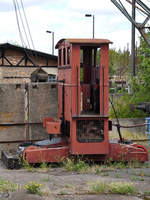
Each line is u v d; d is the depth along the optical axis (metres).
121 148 12.88
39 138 14.70
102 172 11.37
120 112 19.81
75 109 12.27
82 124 12.44
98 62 13.74
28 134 14.60
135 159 12.95
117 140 13.95
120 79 44.31
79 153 12.34
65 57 13.25
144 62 20.84
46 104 14.71
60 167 12.46
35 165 12.57
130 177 10.38
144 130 18.31
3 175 10.52
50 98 14.73
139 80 21.62
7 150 13.97
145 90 20.86
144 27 18.55
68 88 12.76
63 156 12.60
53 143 12.99
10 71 32.72
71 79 12.27
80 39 12.45
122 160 12.88
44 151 12.46
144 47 21.44
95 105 12.77
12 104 14.36
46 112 14.72
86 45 12.20
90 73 13.41
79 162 12.05
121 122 18.42
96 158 12.74
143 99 20.33
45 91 14.68
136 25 18.56
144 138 17.98
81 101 13.09
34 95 14.59
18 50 32.94
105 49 12.27
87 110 13.13
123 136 17.95
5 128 14.36
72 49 12.19
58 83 14.60
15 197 7.66
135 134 18.20
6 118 14.32
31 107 14.58
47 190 8.32
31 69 33.28
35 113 14.62
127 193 8.27
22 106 14.48
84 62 13.39
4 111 14.28
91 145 12.41
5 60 32.62
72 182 9.41
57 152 12.54
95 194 8.14
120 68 48.38
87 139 12.43
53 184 9.04
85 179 9.89
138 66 24.89
